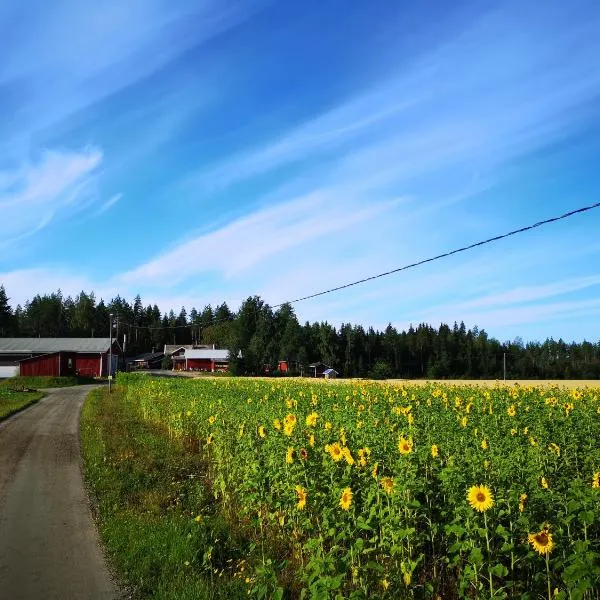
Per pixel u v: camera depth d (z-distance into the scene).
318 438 8.54
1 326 115.50
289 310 117.56
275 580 5.18
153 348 137.25
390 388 22.72
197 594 5.80
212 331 130.75
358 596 4.70
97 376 68.56
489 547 5.11
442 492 6.08
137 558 6.93
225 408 14.39
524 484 6.04
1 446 16.14
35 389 43.12
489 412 13.15
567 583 4.20
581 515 4.91
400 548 5.26
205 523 8.00
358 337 108.50
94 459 13.45
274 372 91.38
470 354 105.00
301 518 6.82
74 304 145.62
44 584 6.30
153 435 17.33
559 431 10.48
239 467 9.34
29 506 9.63
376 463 6.25
